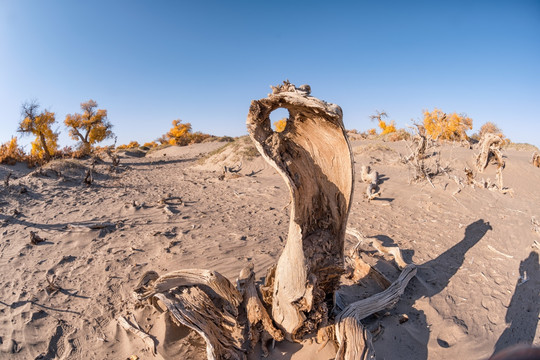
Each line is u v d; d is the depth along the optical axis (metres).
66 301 5.26
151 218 9.32
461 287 5.46
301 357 3.62
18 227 8.66
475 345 4.14
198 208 10.62
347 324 3.71
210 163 22.78
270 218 9.41
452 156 16.34
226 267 5.95
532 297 5.30
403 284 4.88
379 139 27.03
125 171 21.08
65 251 7.16
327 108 2.91
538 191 11.95
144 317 4.57
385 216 9.28
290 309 3.55
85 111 31.89
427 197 10.52
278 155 3.33
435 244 7.28
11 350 4.26
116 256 6.72
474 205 9.79
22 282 5.88
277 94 3.00
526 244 7.25
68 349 4.23
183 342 4.07
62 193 12.53
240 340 3.79
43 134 22.84
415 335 4.26
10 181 13.61
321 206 3.71
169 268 6.04
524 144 30.20
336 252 3.77
